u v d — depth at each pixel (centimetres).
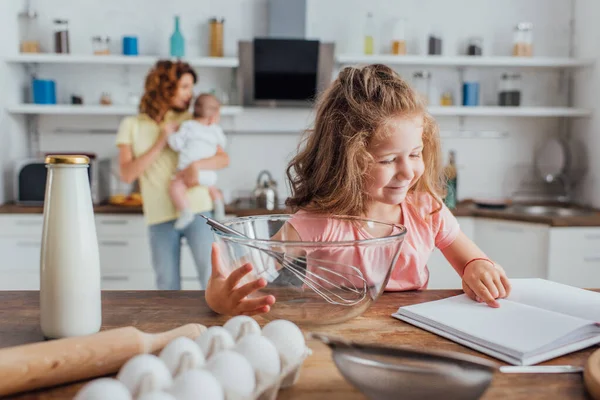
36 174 308
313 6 356
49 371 63
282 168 364
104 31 350
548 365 71
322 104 122
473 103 347
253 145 362
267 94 343
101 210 303
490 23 363
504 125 370
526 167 370
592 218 283
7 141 321
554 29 365
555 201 363
